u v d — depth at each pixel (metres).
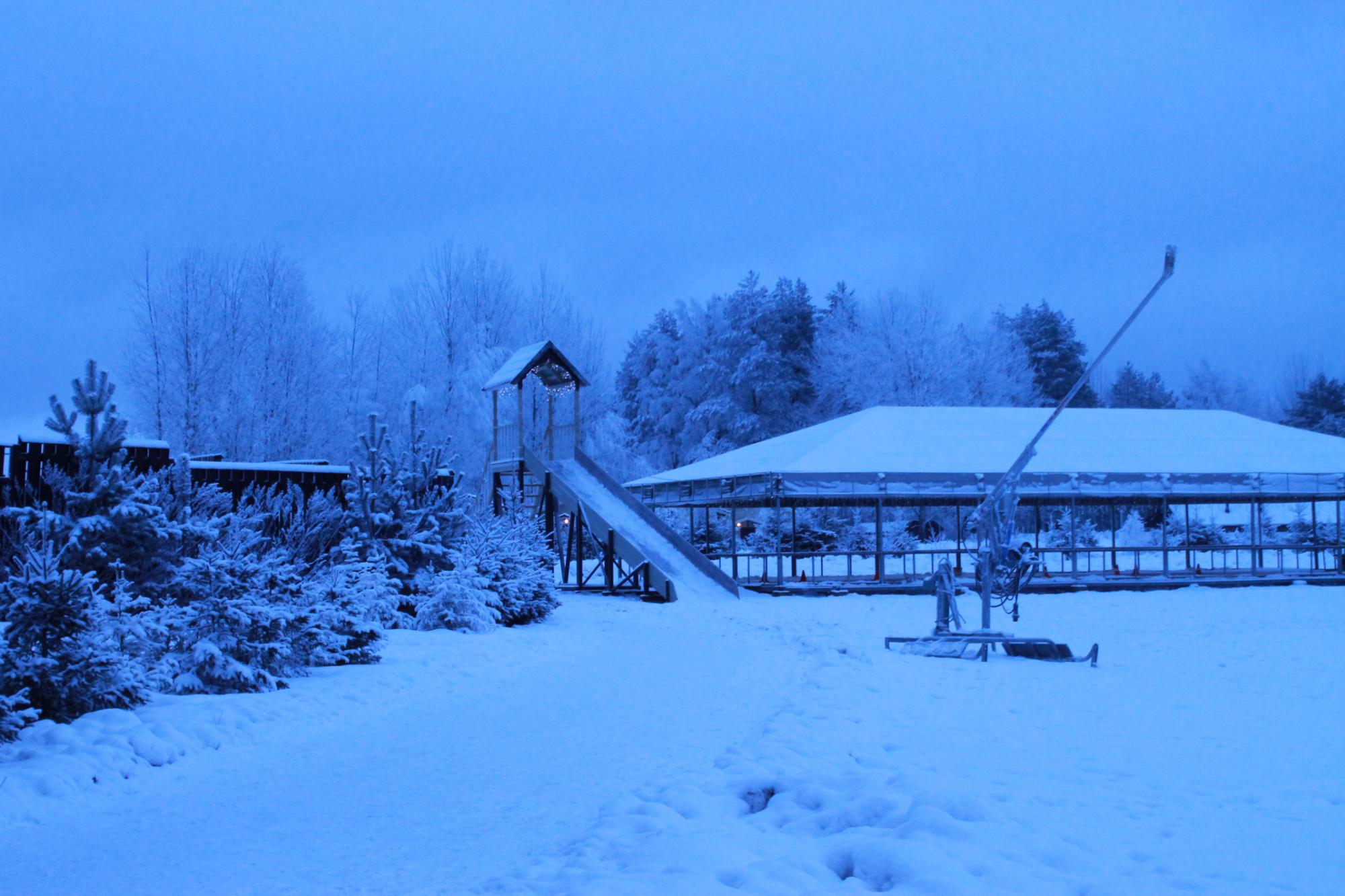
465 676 12.09
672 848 4.88
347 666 11.92
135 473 12.35
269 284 42.34
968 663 13.68
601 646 15.64
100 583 10.17
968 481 29.62
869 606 24.16
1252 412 85.44
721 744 8.07
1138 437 33.72
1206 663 13.49
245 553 12.95
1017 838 5.02
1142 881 4.47
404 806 6.35
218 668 9.74
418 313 47.75
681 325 68.25
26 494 12.25
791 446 33.47
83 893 4.81
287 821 6.04
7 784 6.42
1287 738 8.13
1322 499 32.69
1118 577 30.25
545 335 49.16
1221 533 44.03
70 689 8.18
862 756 7.27
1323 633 17.56
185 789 6.82
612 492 30.22
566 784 6.82
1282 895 4.29
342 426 44.31
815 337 66.81
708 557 29.30
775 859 4.74
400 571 16.53
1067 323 75.00
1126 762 7.17
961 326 65.00
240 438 40.91
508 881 4.68
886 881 4.50
